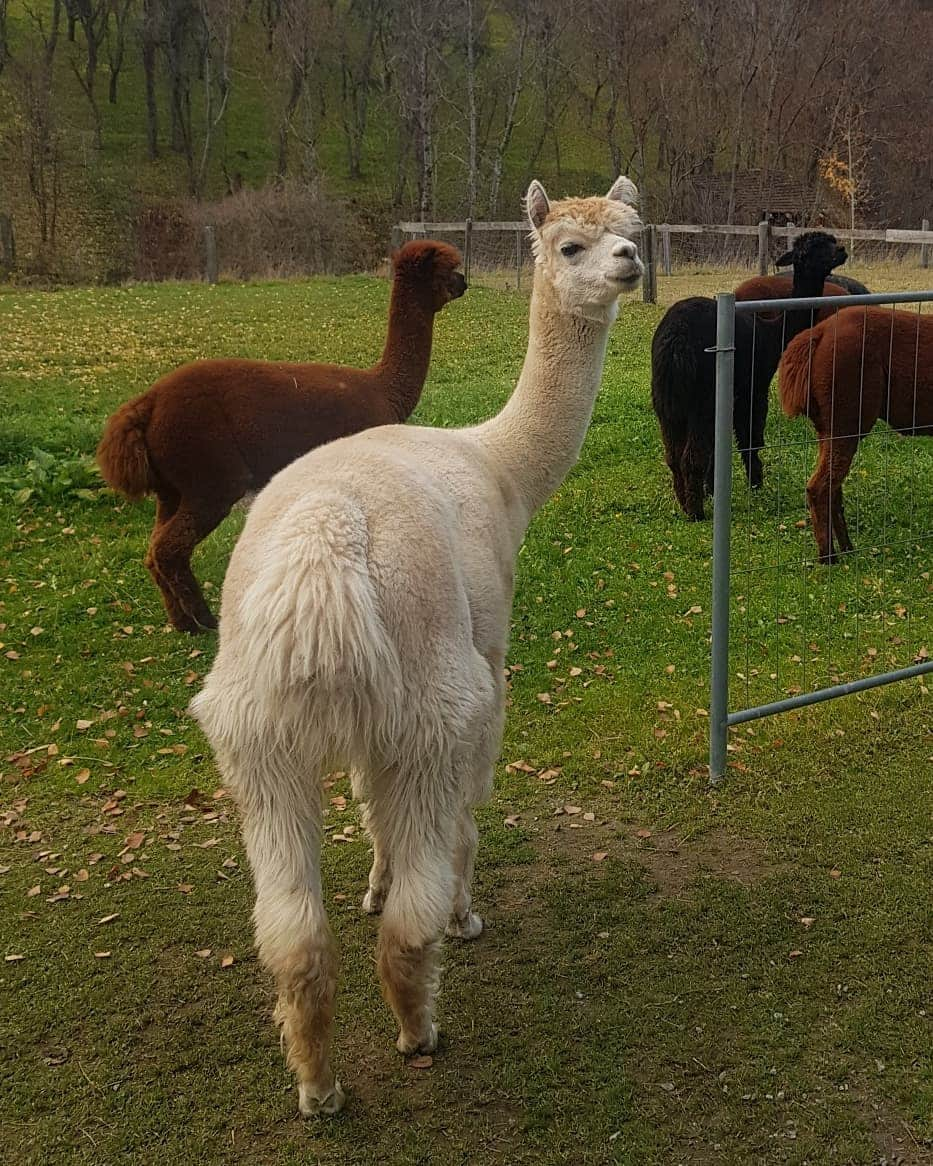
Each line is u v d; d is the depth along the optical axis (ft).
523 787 14.84
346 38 150.61
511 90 152.35
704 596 21.56
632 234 13.16
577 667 18.63
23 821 14.51
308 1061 8.87
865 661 18.40
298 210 105.70
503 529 11.23
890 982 10.61
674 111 135.64
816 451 30.94
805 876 12.48
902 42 128.06
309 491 8.73
